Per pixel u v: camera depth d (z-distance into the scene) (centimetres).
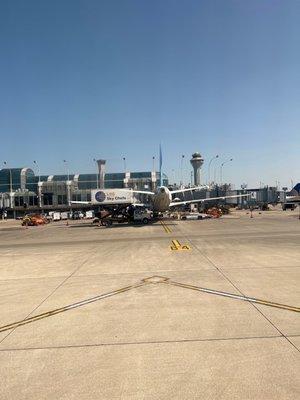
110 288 1242
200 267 1567
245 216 6800
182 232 3500
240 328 795
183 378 582
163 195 5350
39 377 607
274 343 703
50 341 770
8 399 542
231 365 619
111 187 12719
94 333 807
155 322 862
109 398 533
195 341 733
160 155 6562
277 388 539
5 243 3259
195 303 1011
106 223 5553
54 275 1538
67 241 3122
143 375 598
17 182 12850
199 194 12694
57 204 12200
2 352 723
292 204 10281
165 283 1281
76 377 601
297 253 1875
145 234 3441
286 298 1024
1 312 1010
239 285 1204
